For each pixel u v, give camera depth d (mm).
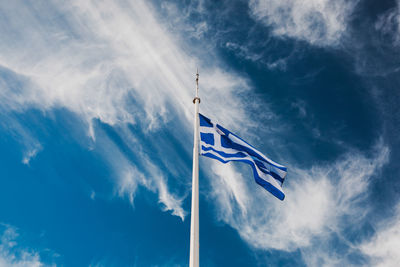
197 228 6879
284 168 9984
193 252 6355
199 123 10367
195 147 9273
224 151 9812
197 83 13016
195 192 7910
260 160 10109
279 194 9508
